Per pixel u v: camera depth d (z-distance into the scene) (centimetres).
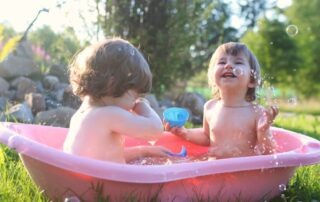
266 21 1066
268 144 190
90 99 168
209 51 532
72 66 177
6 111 296
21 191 172
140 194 149
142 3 441
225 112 205
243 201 164
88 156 159
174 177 143
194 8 468
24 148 139
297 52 1076
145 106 173
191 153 226
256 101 211
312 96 1088
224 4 841
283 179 172
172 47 451
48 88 381
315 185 196
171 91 491
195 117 405
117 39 174
